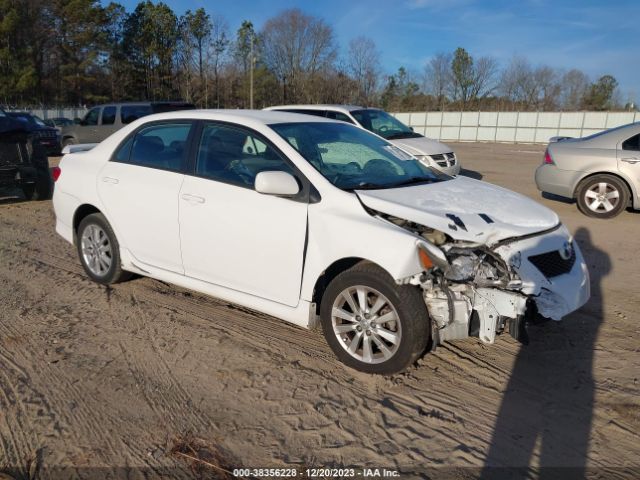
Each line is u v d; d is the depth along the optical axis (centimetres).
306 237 373
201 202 424
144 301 495
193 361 388
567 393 350
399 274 329
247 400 340
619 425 317
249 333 433
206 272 434
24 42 5362
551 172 902
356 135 477
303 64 6194
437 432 311
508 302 335
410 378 366
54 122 2819
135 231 477
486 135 3547
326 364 384
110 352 400
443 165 1084
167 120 474
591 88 5838
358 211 361
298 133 429
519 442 302
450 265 337
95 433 306
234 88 6369
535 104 5703
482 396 346
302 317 384
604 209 856
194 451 292
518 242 358
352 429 313
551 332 436
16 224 811
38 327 441
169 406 333
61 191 541
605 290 532
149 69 6250
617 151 840
